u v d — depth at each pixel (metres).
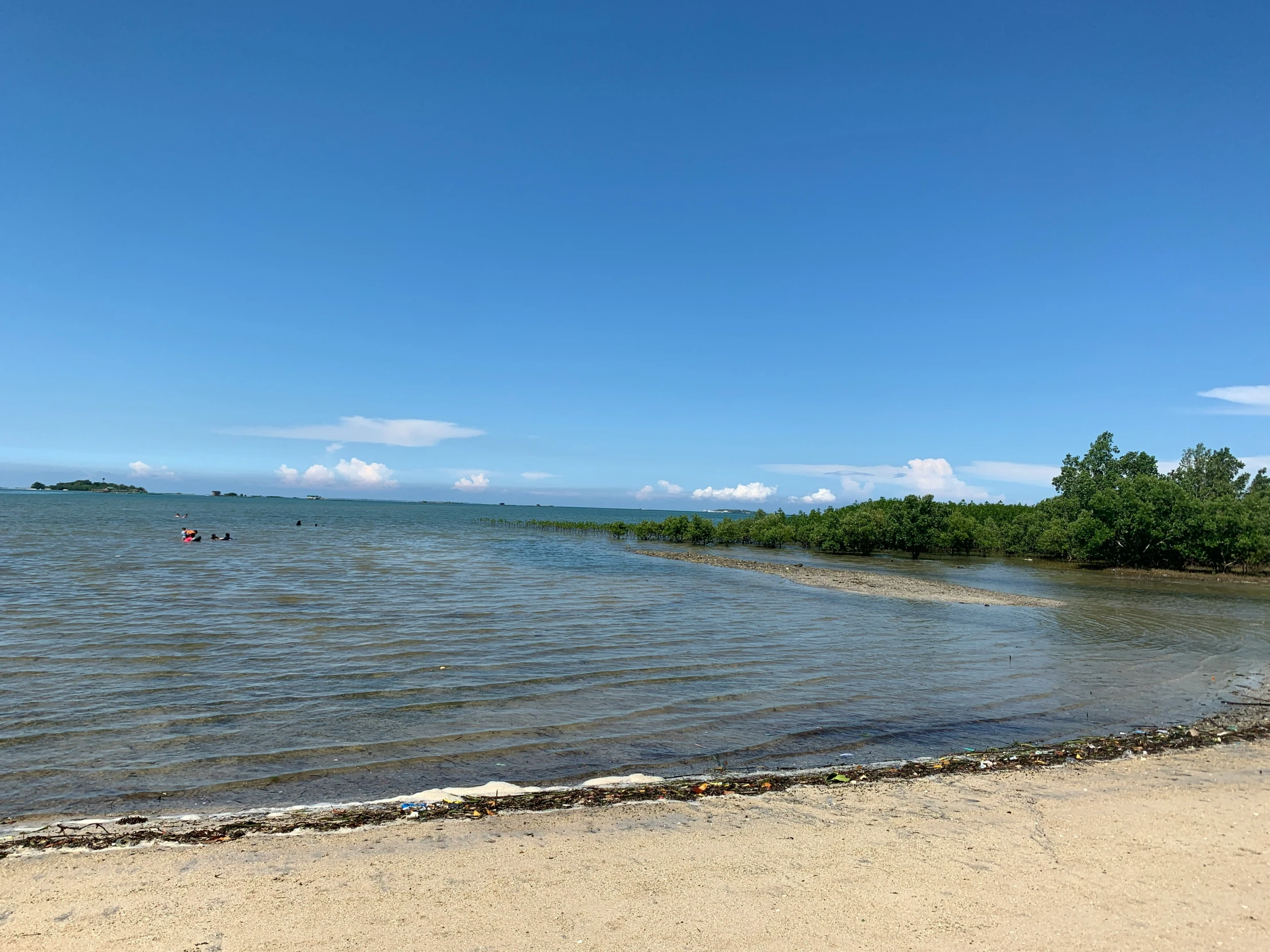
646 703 14.23
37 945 5.37
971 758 11.27
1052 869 7.04
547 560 49.91
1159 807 8.95
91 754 10.61
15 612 22.39
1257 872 7.05
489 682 15.45
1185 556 52.06
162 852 7.22
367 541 67.06
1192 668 19.11
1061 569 53.66
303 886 6.45
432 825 8.07
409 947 5.42
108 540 55.38
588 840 7.66
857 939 5.63
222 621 21.55
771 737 12.41
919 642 22.08
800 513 83.38
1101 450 76.25
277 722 12.41
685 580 38.72
